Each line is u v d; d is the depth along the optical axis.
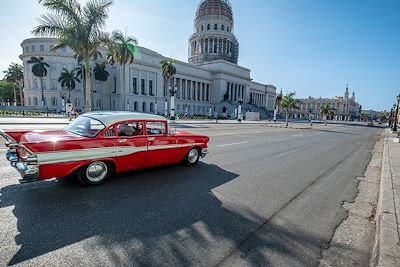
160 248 2.95
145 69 66.19
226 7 94.62
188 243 3.10
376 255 2.90
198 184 5.48
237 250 3.00
